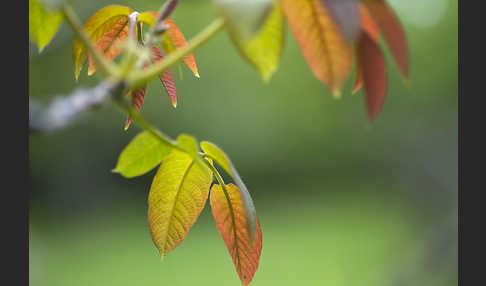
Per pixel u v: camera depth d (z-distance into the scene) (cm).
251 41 94
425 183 1800
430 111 2131
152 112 2127
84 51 143
